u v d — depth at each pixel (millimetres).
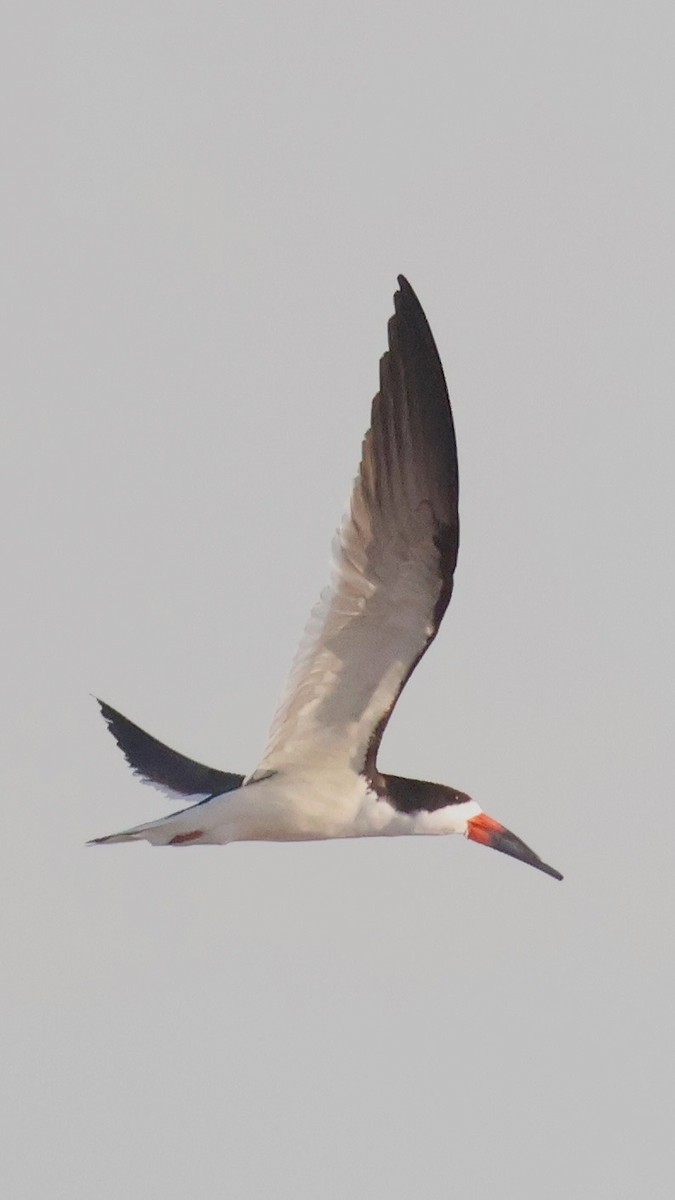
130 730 18469
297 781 16172
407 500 14938
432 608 15297
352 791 16297
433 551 15070
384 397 14781
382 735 16062
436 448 14922
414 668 15656
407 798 16719
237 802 16125
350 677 15688
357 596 15258
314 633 15414
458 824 17000
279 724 15883
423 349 14828
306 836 16391
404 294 14781
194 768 18266
